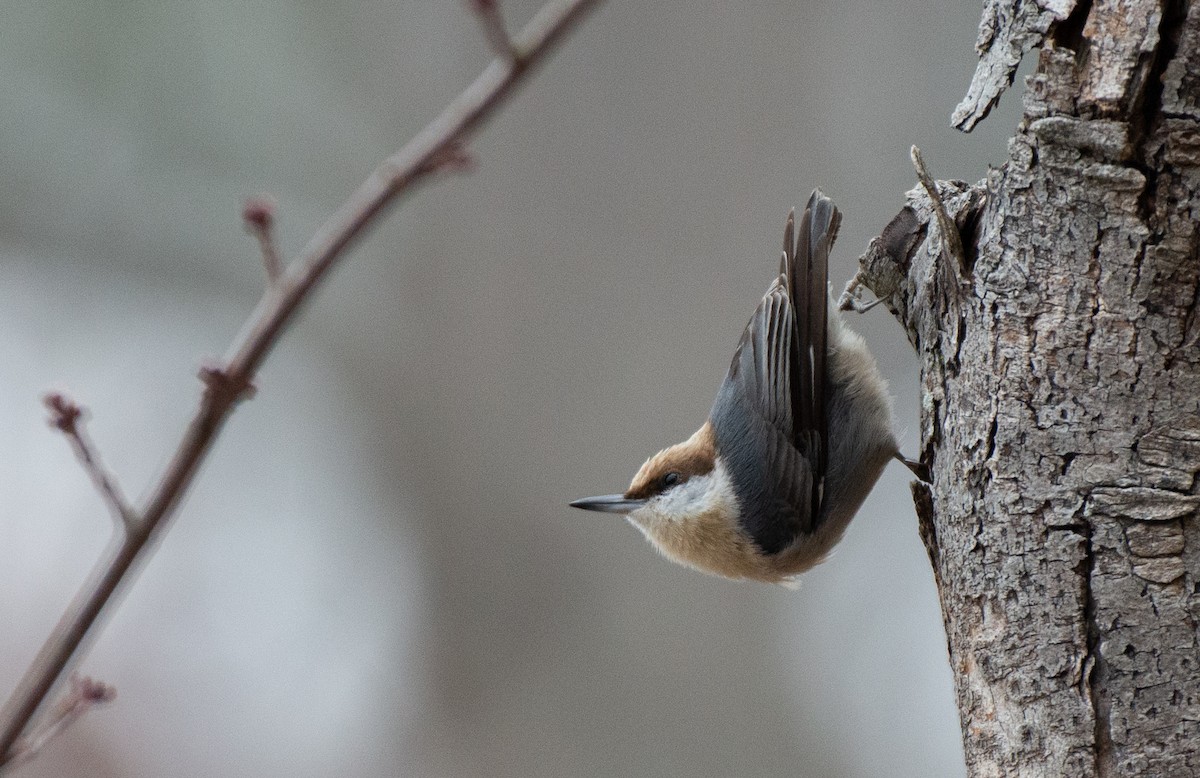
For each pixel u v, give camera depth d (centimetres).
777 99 1254
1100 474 485
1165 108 473
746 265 1230
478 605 1220
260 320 372
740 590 1179
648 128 1264
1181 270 478
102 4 1302
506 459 1240
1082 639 484
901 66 1255
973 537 518
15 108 1301
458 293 1277
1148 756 469
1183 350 479
